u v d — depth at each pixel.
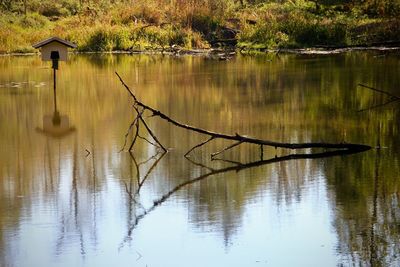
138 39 40.12
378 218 10.02
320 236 9.38
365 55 32.03
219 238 9.38
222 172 12.61
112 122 17.22
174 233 9.57
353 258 8.67
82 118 17.78
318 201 10.80
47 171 12.77
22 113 18.58
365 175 12.17
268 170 12.68
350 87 21.92
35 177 12.41
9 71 28.44
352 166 12.77
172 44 39.91
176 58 34.28
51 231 9.76
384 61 28.91
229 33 41.03
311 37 38.16
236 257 8.72
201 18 42.31
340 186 11.56
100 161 13.45
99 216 10.34
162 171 12.70
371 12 43.19
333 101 19.61
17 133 16.08
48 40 20.64
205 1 44.38
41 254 8.93
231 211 10.42
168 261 8.62
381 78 23.56
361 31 38.75
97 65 30.94
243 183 11.88
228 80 24.62
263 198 11.03
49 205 10.88
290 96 20.67
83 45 39.41
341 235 9.41
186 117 17.64
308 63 29.50
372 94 20.48
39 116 18.11
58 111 18.80
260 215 10.23
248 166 13.00
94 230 9.77
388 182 11.70
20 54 36.91
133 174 12.52
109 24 41.91
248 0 50.38
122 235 9.55
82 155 13.92
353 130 15.74
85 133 15.98
